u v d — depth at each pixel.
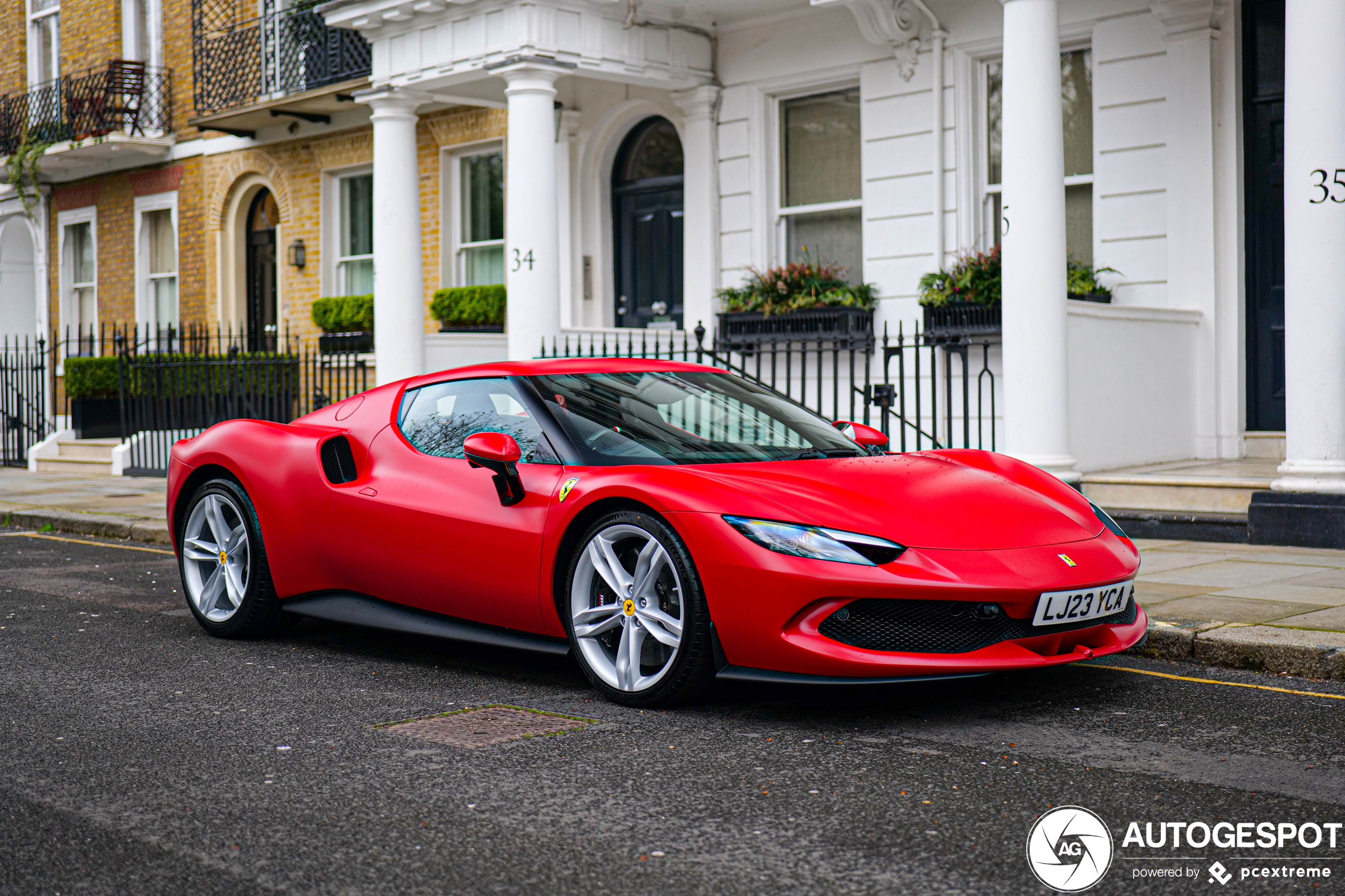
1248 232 9.71
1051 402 8.32
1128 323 9.21
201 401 15.18
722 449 5.06
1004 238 8.48
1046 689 4.80
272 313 17.62
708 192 12.80
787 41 12.23
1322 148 7.37
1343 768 3.78
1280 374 9.65
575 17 11.20
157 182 18.73
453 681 5.07
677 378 5.64
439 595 5.16
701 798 3.55
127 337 15.77
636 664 4.55
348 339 15.69
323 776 3.80
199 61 17.41
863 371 11.73
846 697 4.68
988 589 4.13
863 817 3.38
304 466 5.62
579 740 4.16
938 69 11.23
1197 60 9.69
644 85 12.85
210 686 5.02
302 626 6.32
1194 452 9.81
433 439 5.38
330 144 16.36
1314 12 7.35
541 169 11.00
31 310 21.95
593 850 3.16
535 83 10.96
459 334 12.91
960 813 3.41
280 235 17.09
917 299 11.42
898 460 5.07
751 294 12.20
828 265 12.34
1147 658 5.32
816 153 12.39
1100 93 10.25
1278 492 7.69
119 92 18.22
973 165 11.21
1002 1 8.96
